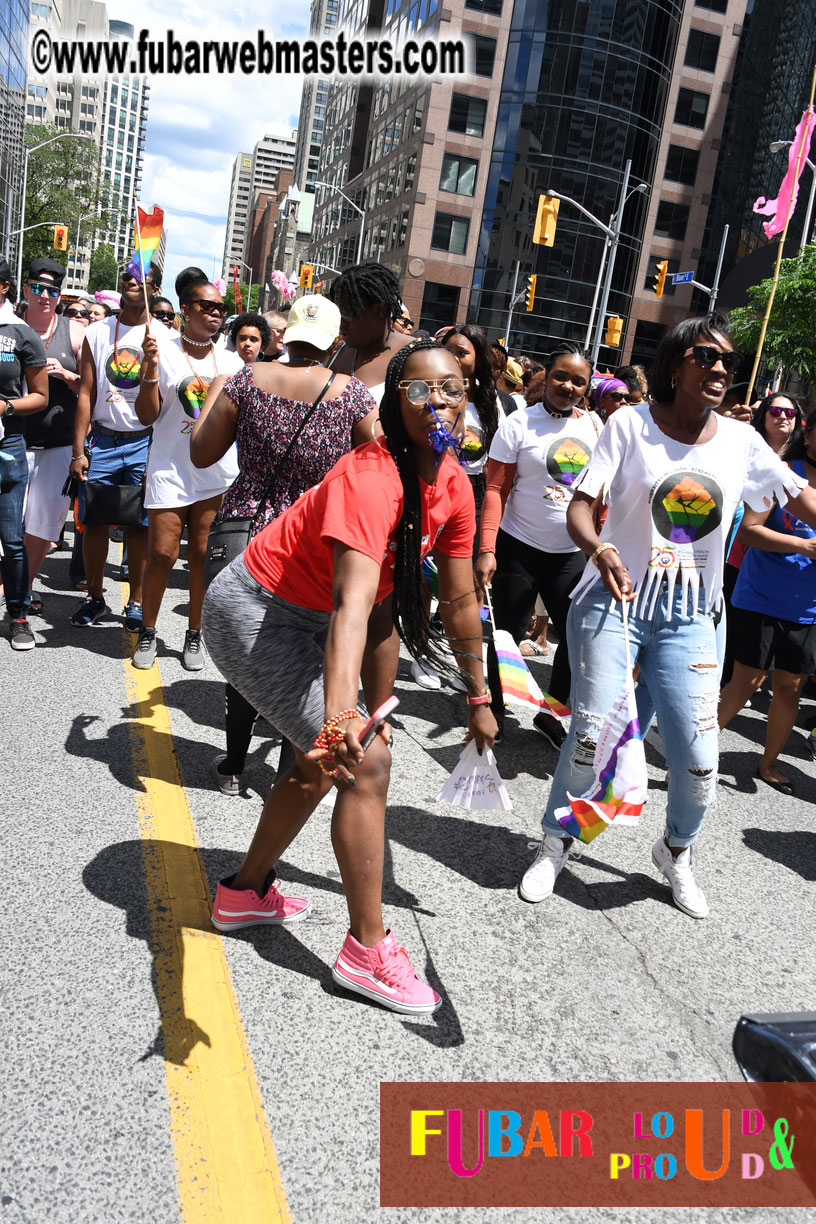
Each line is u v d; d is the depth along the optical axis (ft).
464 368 15.76
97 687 15.97
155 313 25.40
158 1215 6.08
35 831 10.78
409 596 7.96
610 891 11.46
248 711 12.13
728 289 93.97
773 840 13.89
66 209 255.09
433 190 163.53
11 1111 6.74
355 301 13.07
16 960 8.43
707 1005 9.25
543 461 15.51
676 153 169.17
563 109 160.04
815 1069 4.02
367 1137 6.95
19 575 17.29
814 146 128.16
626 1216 6.61
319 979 8.76
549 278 164.66
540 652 22.62
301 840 11.54
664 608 10.35
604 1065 8.13
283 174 603.26
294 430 10.89
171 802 12.01
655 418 10.18
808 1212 6.82
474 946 9.72
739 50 167.73
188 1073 7.32
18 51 244.83
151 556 16.48
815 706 22.26
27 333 16.76
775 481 10.59
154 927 9.20
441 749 15.55
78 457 18.42
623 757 9.68
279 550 8.17
